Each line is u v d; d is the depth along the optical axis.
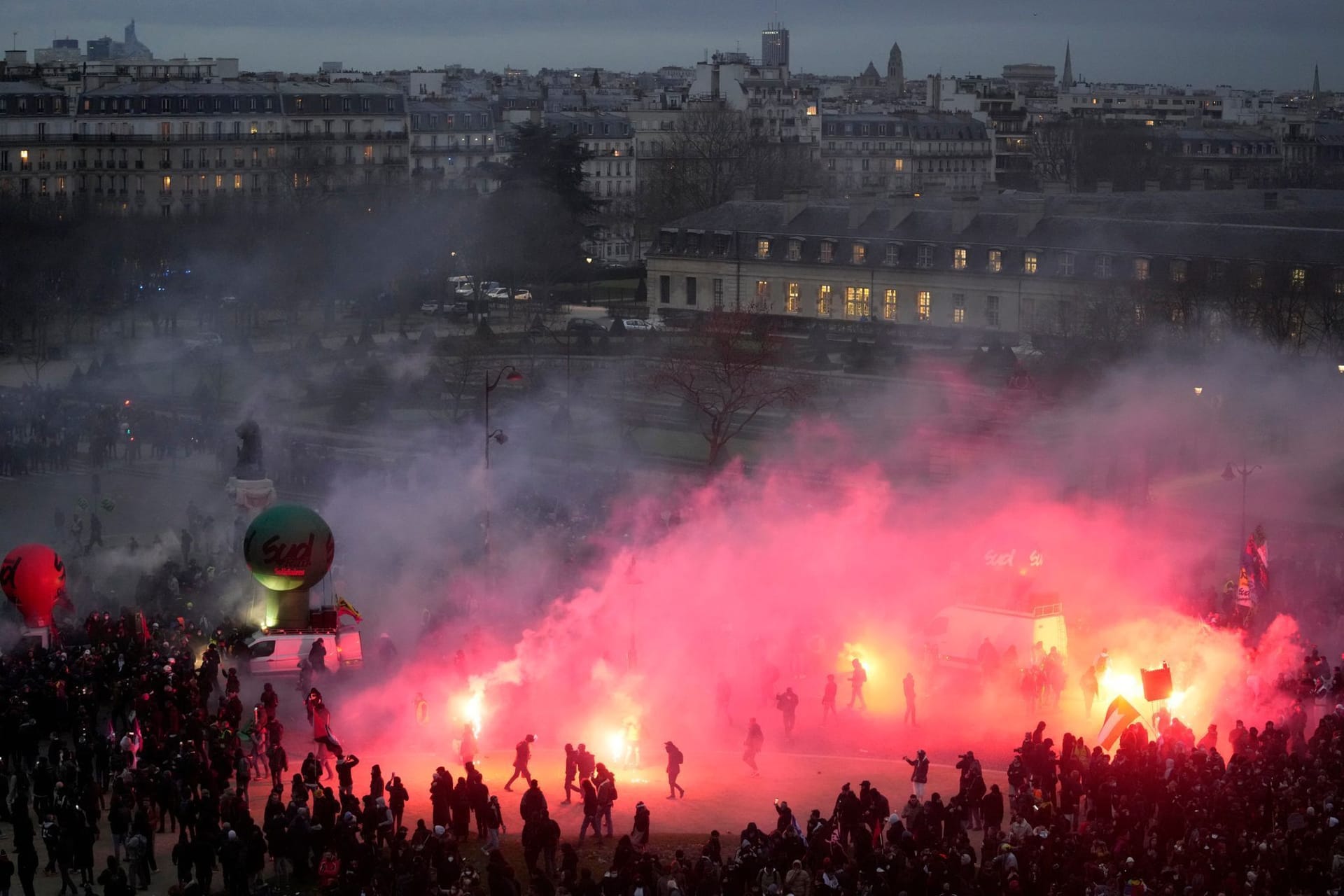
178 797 151.62
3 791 155.88
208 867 139.12
